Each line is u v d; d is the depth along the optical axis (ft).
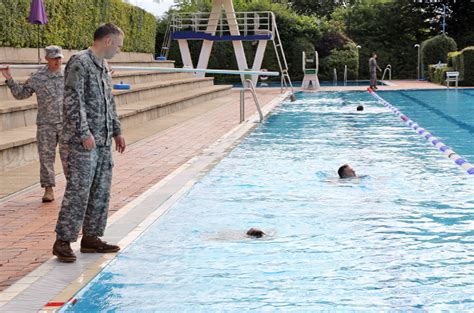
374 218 22.85
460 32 142.82
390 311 14.43
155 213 23.34
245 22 104.22
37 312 14.33
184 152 38.32
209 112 64.95
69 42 65.16
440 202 25.22
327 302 15.02
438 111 64.34
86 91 18.08
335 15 145.38
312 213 23.67
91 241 18.88
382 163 34.27
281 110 67.10
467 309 14.53
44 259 18.35
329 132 48.32
